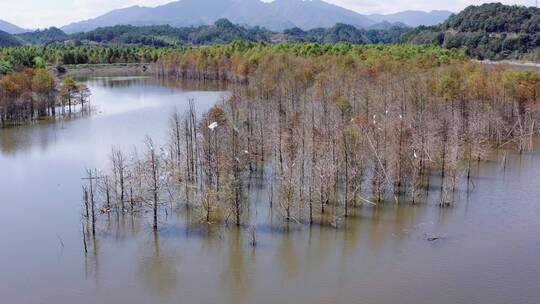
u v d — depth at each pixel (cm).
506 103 13838
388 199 9219
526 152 12462
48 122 16012
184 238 7825
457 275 6738
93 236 7844
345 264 7056
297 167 9088
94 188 9712
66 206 8956
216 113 12062
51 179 10394
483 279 6638
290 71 17862
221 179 8806
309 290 6438
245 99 14225
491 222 8325
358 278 6700
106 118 16512
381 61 17350
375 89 14325
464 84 14325
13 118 16112
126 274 6844
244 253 7375
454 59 18200
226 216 8369
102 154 12119
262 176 10531
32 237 7831
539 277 6675
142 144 12794
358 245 7588
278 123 10931
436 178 10375
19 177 10556
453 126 11544
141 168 9375
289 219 8281
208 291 6450
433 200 9212
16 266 7025
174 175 9675
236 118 12375
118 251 7444
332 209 8775
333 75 16038
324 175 8856
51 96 17312
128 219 8444
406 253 7331
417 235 7881
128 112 17475
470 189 9831
